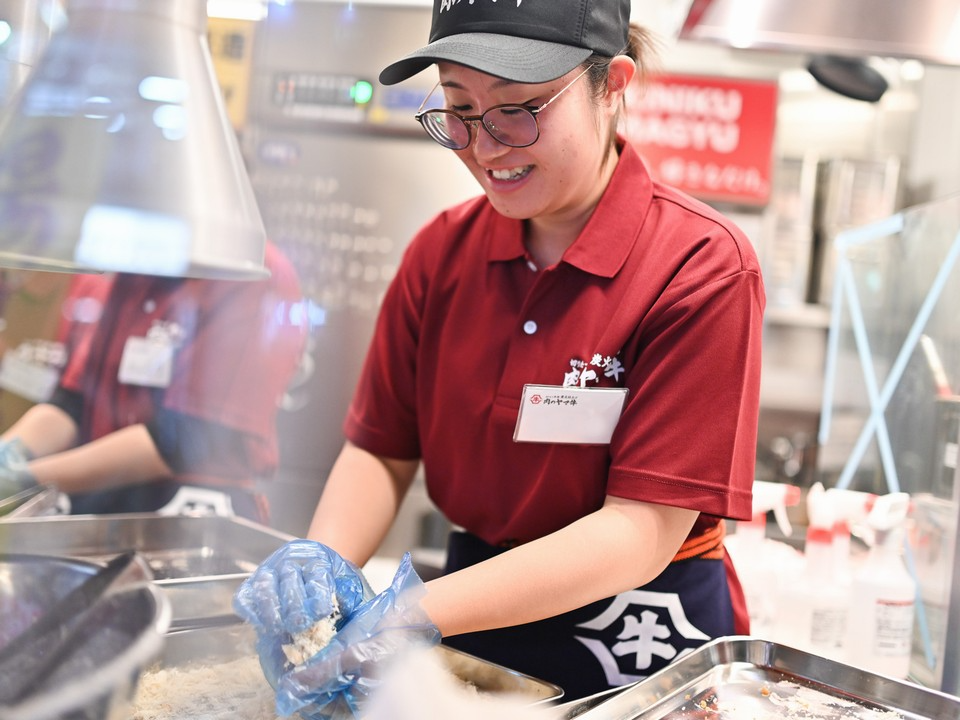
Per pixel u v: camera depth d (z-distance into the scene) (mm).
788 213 3434
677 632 1298
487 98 1077
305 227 3221
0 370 2193
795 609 1510
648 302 1206
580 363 1231
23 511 1509
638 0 3289
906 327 1603
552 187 1143
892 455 1641
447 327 1362
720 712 959
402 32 3152
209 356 2111
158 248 791
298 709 886
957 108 3256
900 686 978
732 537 1632
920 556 1491
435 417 1374
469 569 1064
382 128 3195
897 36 1811
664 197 1289
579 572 1064
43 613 1024
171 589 1185
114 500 2031
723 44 1967
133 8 852
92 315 2164
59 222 772
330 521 1386
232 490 2107
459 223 1411
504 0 1078
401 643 934
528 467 1291
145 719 942
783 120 3482
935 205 1500
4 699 819
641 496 1128
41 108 809
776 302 3406
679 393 1139
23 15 959
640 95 1310
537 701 980
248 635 1145
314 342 3213
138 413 2111
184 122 837
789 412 3428
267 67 3119
